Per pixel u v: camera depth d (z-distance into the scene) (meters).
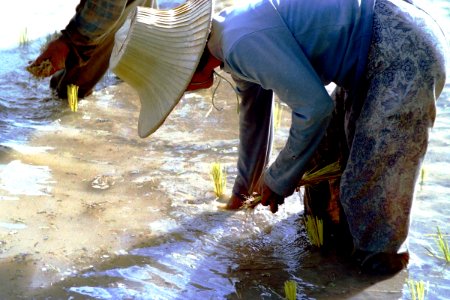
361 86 3.49
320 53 3.37
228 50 3.20
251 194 4.22
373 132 3.44
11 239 3.93
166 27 3.32
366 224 3.64
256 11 3.26
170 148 5.16
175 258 3.85
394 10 3.36
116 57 3.38
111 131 5.39
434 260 3.83
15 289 3.52
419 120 3.38
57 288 3.55
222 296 3.55
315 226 3.98
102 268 3.73
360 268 3.78
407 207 3.55
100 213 4.25
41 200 4.35
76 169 4.78
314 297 3.55
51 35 7.04
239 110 3.96
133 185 4.60
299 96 3.21
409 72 3.32
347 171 3.58
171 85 3.29
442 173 4.70
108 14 5.03
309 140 3.38
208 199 4.46
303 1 3.32
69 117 5.60
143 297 3.51
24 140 5.16
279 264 3.84
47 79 6.23
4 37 7.06
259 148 4.04
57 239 3.95
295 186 3.65
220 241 4.03
